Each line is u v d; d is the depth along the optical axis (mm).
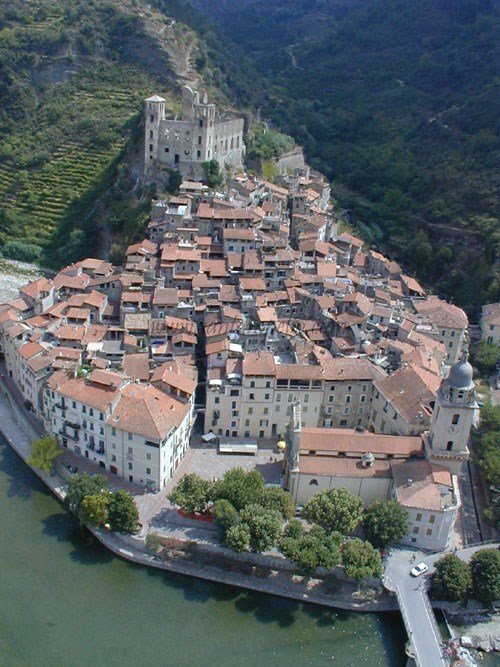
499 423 177750
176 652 127500
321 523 145750
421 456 156375
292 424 159875
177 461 168125
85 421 165875
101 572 143375
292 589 140500
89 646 127312
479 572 136250
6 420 189500
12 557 145375
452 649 129500
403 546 148125
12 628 129750
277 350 194500
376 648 131250
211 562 143375
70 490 152000
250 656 127875
